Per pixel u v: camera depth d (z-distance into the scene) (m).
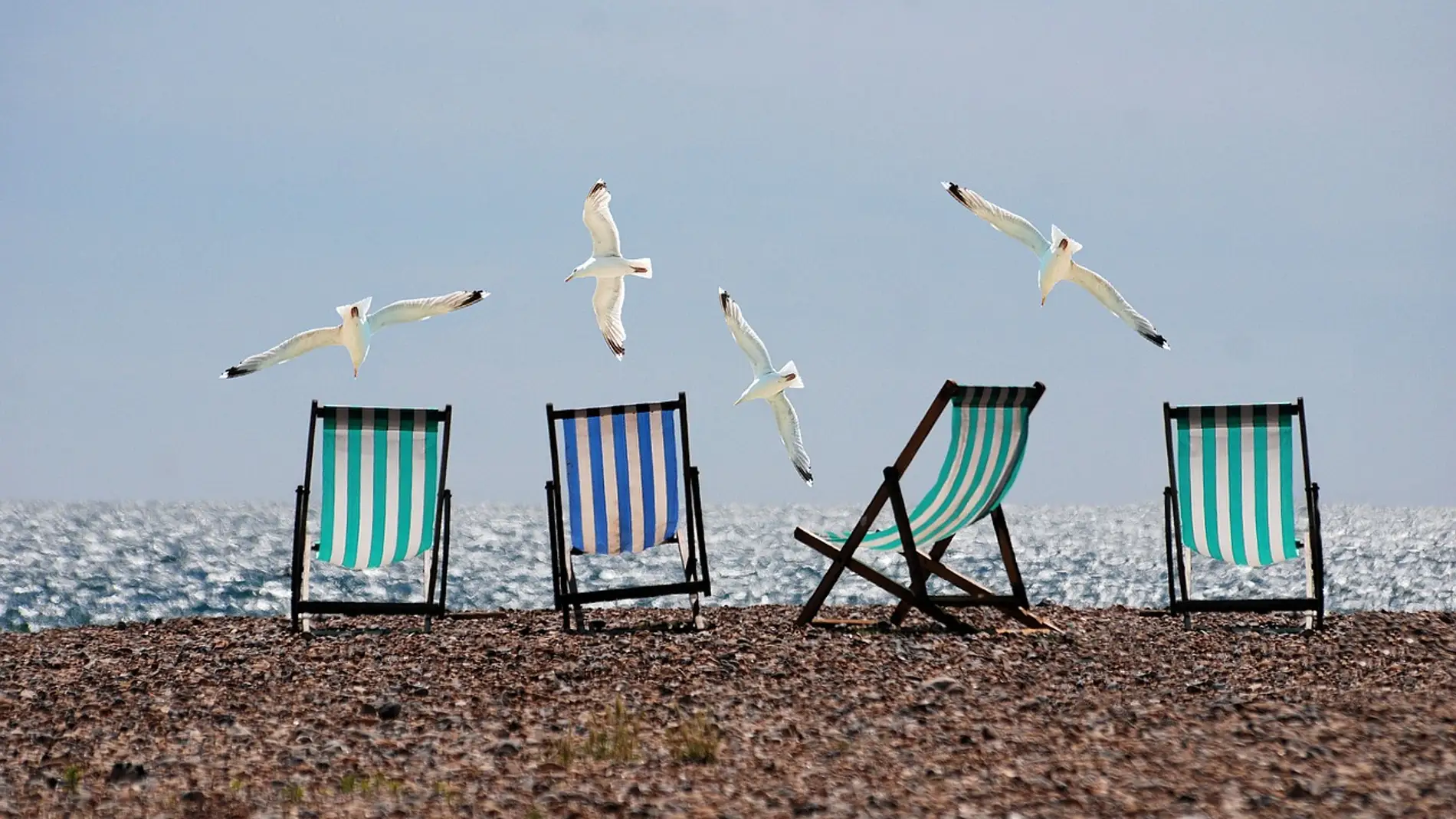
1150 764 8.87
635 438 15.97
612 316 17.97
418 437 16.16
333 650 14.39
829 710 11.05
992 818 7.74
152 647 14.77
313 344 16.31
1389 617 16.84
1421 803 7.71
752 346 17.27
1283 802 7.85
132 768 9.46
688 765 9.28
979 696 11.56
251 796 8.79
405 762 9.64
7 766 9.76
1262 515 15.91
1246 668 12.93
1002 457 15.10
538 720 10.95
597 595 15.60
